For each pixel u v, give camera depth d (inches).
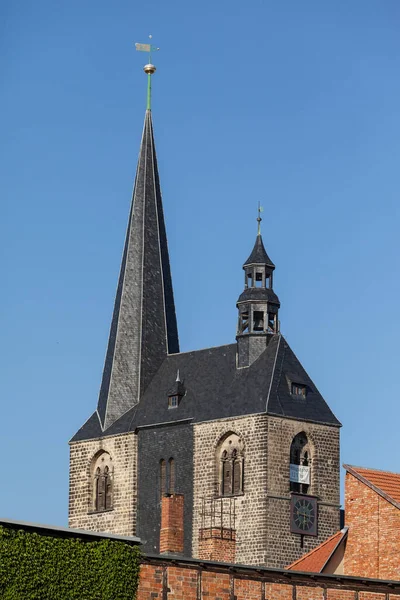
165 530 6003.9
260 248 7229.3
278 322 7145.7
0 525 3705.7
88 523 7327.8
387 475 4827.8
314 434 6909.5
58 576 3762.3
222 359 7204.7
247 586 4062.5
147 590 3914.9
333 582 4200.3
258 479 6752.0
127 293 7672.2
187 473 6993.1
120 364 7504.9
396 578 4598.9
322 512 6850.4
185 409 7111.2
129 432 7253.9
